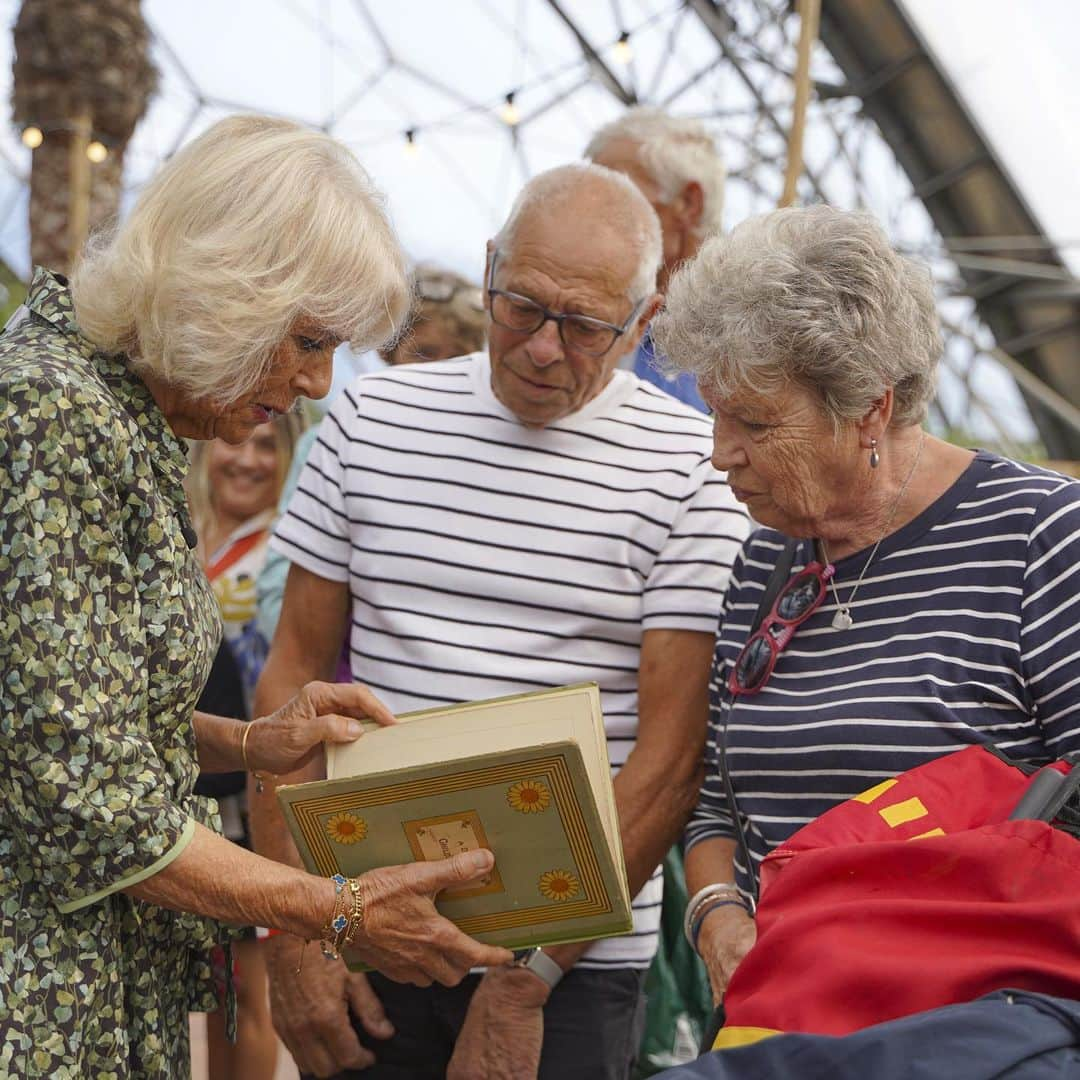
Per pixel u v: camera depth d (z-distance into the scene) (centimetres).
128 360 162
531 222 221
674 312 176
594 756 180
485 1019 221
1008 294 976
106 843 152
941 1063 117
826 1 891
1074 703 162
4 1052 152
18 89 617
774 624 188
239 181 159
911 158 952
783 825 183
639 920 231
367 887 168
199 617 168
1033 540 170
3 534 147
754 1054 123
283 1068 381
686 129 331
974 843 138
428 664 228
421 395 242
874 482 177
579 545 227
